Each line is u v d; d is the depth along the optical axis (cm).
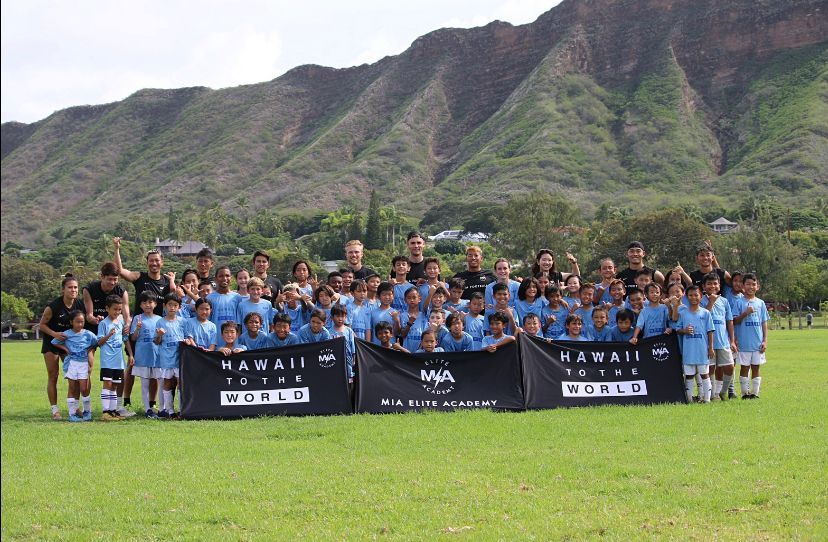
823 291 8531
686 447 1088
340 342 1498
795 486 881
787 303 8769
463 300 1697
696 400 1560
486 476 962
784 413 1367
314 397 1477
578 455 1056
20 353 5469
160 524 829
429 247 16225
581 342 1519
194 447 1188
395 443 1166
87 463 1098
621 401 1498
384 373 1485
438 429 1268
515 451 1093
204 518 838
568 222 12838
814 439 1127
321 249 17750
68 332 1544
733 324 1605
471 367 1488
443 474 973
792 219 13888
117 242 1608
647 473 953
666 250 9656
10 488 970
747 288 1605
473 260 1755
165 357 1516
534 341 1504
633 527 768
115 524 832
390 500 875
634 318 1593
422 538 755
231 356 1493
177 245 19900
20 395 2117
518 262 12619
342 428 1297
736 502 834
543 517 803
